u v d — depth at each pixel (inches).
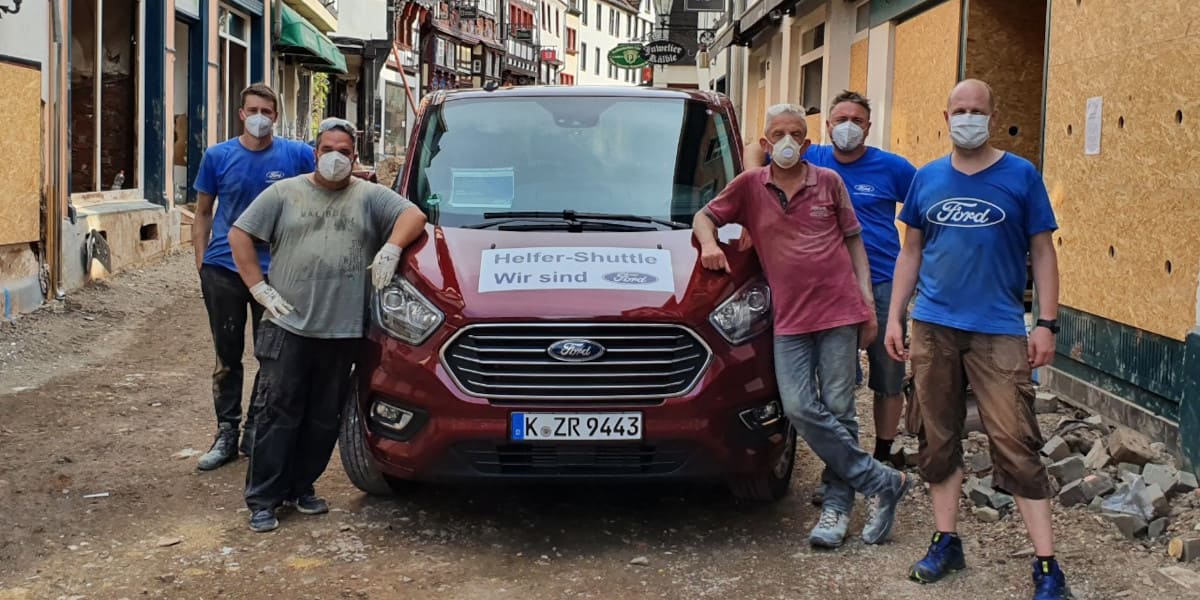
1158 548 187.2
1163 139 228.8
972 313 169.5
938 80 414.6
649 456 187.3
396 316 192.1
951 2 399.9
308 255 198.7
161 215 553.9
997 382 168.9
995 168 168.9
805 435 188.7
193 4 621.3
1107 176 253.6
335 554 191.5
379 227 205.5
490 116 245.6
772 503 219.9
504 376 184.2
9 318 372.5
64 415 280.7
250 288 200.7
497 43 2965.1
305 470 210.7
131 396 304.2
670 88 263.3
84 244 444.1
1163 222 228.1
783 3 655.1
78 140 474.0
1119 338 247.0
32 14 385.7
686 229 214.1
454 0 2591.0
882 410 231.6
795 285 187.0
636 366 185.0
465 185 227.8
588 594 174.1
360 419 199.3
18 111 371.6
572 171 230.4
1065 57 279.0
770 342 193.6
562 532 203.6
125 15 529.0
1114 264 249.1
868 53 519.5
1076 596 170.2
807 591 175.5
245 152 236.5
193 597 172.1
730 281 194.9
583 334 184.9
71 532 200.7
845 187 204.5
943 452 177.5
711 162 236.1
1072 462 216.7
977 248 168.7
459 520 209.8
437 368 185.8
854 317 187.8
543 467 187.2
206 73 640.4
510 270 194.1
